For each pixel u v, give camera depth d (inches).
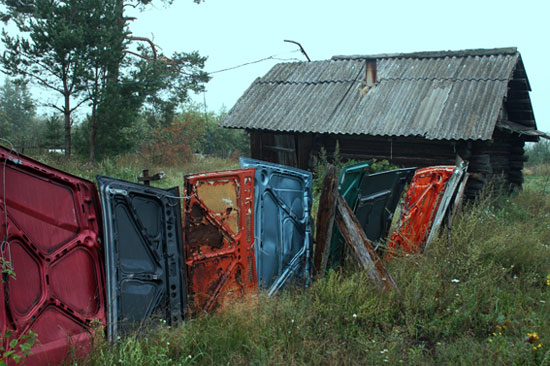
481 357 150.1
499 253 248.2
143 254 166.4
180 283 171.6
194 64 917.2
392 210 296.0
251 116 573.6
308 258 227.6
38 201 146.3
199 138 1275.8
